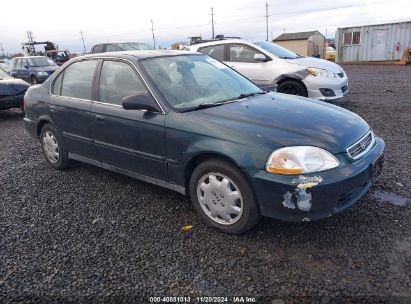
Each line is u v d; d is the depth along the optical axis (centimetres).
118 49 1462
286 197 275
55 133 479
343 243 296
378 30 2209
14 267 290
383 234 305
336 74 752
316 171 275
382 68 1919
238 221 307
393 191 380
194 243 310
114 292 257
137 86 375
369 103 867
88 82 429
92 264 289
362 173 292
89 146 432
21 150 622
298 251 290
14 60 1808
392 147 521
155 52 421
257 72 792
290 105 362
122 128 379
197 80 399
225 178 308
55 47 2822
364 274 259
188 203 384
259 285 256
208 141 309
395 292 241
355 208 350
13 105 920
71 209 386
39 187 449
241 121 315
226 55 841
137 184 441
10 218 373
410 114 723
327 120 325
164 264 284
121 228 341
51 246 317
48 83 492
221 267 277
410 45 2112
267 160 281
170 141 337
